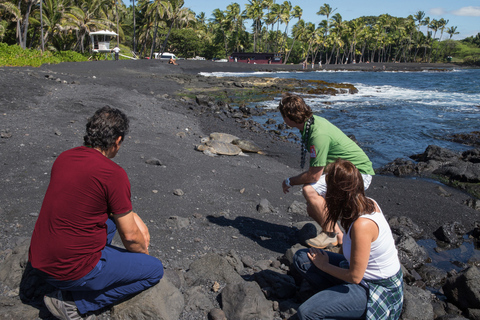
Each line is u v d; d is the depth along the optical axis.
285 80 30.80
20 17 29.67
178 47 70.31
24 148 6.14
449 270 4.21
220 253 3.78
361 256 2.22
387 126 13.73
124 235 2.24
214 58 74.31
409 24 114.62
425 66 84.69
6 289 2.69
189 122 12.12
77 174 2.05
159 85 22.73
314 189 3.80
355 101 20.86
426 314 2.87
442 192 6.94
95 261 2.17
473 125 13.89
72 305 2.33
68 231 2.05
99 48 39.62
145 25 54.78
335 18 87.25
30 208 4.21
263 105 18.88
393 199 6.42
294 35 85.62
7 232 3.61
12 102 9.45
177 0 51.38
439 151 9.38
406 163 8.93
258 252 4.03
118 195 2.12
